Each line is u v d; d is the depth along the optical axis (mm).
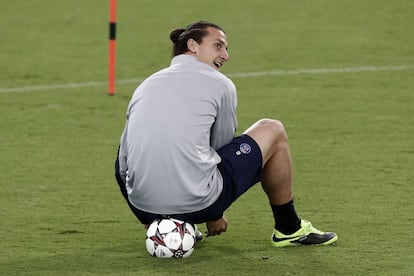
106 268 20422
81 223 23781
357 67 43969
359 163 29438
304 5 58031
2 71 43562
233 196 20703
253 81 41344
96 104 37469
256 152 20750
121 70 43844
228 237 22688
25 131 33438
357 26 52781
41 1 60156
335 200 25703
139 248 21797
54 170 28766
